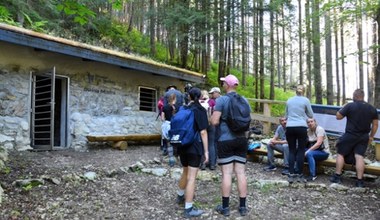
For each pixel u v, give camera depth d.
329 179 6.06
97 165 6.48
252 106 15.91
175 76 10.62
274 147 6.68
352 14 9.63
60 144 8.45
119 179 5.75
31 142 7.67
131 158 7.37
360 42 17.25
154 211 4.39
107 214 4.22
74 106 8.53
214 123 4.16
